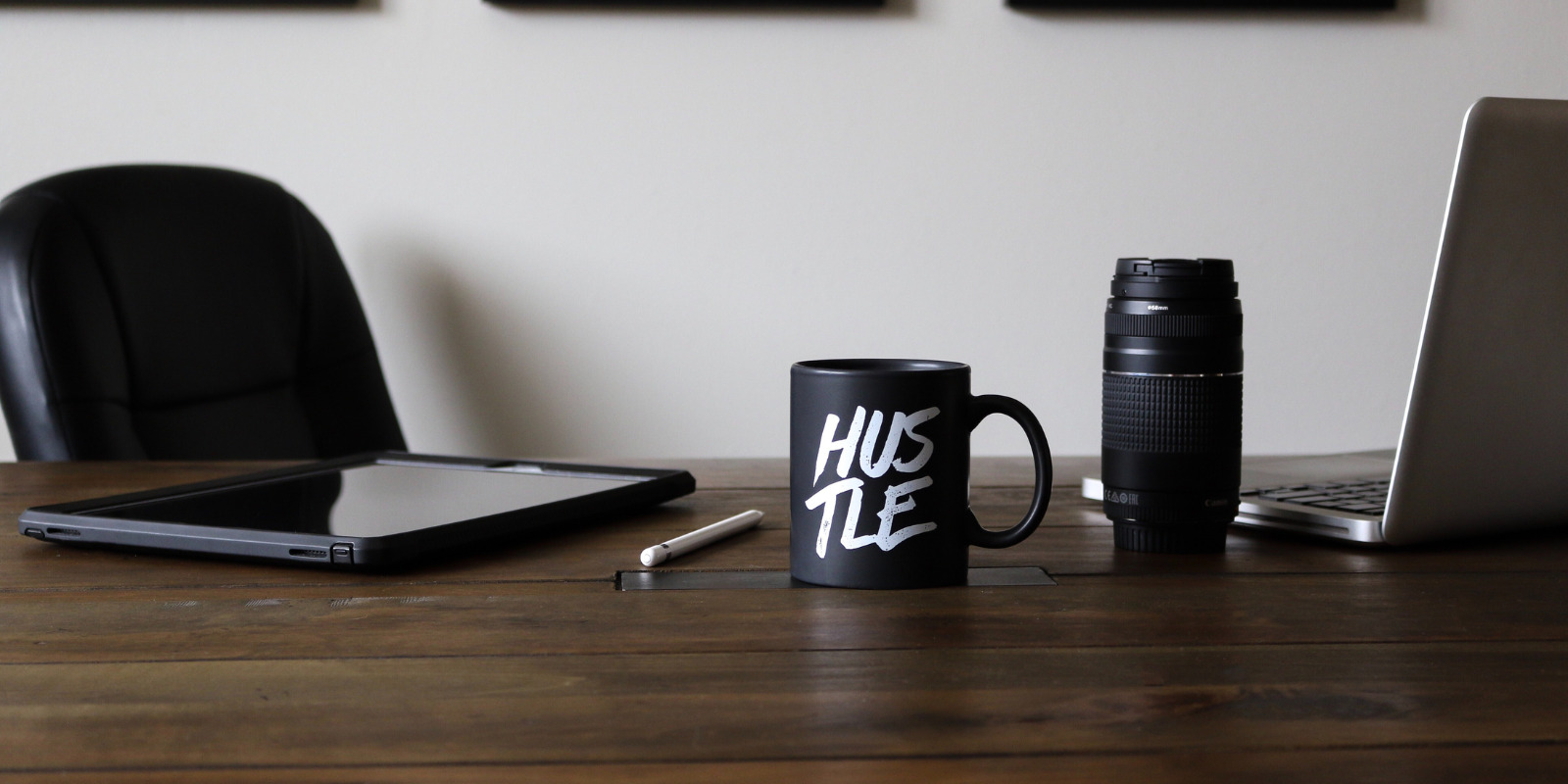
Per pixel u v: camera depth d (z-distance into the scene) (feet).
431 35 5.64
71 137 5.61
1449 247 1.78
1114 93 5.77
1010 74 5.74
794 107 5.74
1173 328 2.01
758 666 1.41
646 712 1.25
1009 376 5.95
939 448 1.80
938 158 5.79
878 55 5.71
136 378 4.50
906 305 5.88
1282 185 5.87
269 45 5.61
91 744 1.17
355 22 5.62
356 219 5.74
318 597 1.77
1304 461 3.11
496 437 5.93
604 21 5.65
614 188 5.77
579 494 2.36
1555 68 5.82
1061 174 5.82
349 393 5.26
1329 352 6.01
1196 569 1.95
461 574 1.93
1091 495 2.70
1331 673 1.38
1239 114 5.81
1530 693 1.31
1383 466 2.93
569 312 5.85
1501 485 2.05
